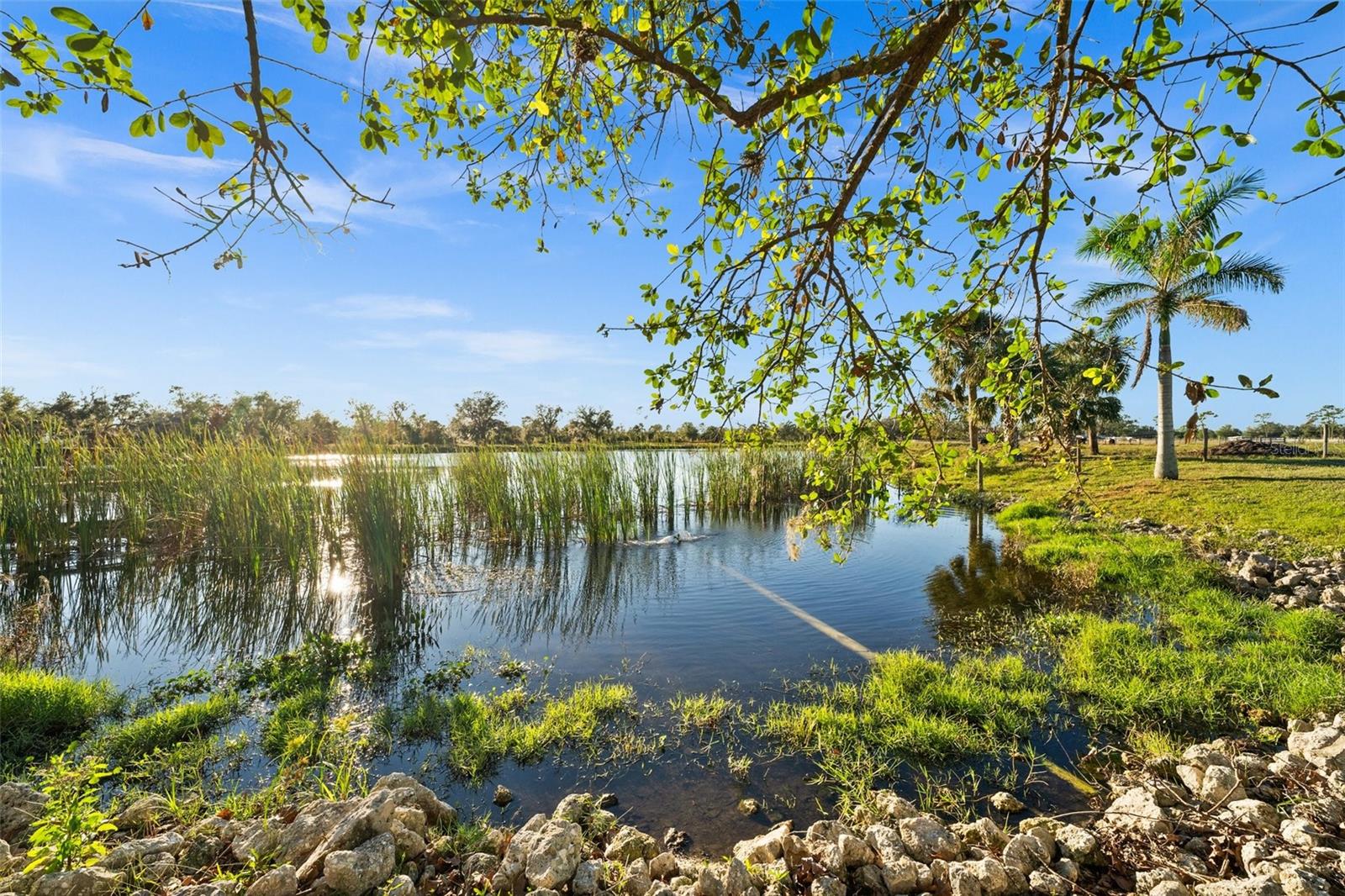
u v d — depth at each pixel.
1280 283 16.48
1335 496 15.00
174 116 1.91
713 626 8.08
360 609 9.10
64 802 3.14
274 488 10.52
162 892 2.88
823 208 3.34
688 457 19.41
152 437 12.66
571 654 7.11
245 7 1.88
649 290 3.34
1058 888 3.20
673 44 2.59
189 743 4.87
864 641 7.36
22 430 12.30
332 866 2.90
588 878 3.18
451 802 4.23
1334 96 2.05
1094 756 4.64
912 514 3.59
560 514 13.70
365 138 2.37
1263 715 5.11
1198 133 2.38
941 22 2.43
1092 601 8.62
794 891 3.25
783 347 3.39
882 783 4.40
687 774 4.54
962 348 3.46
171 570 10.76
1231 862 3.37
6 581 9.89
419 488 12.65
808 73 2.58
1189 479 19.05
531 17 2.31
